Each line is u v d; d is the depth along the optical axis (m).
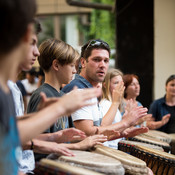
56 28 19.19
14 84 2.07
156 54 6.52
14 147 1.06
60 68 2.41
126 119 2.64
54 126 2.23
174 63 6.48
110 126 2.58
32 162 2.08
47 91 2.31
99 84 2.89
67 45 2.48
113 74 3.40
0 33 1.03
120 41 6.82
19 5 1.03
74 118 2.50
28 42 1.11
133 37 6.77
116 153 2.21
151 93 6.57
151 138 3.57
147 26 6.71
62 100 1.21
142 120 3.86
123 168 1.86
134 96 4.32
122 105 3.78
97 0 13.67
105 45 2.73
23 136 1.17
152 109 5.08
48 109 1.20
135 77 4.32
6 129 1.02
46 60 2.41
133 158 2.20
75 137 2.08
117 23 6.82
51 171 1.46
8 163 1.01
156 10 6.50
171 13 6.46
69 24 19.20
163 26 6.48
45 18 19.16
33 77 7.19
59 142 2.06
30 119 1.20
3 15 1.02
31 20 1.09
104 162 1.79
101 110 2.90
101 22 14.67
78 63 3.00
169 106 5.01
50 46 2.41
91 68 2.71
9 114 1.04
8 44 1.05
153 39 6.64
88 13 18.80
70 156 1.84
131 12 6.76
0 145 0.99
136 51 6.74
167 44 6.49
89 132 2.48
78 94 1.22
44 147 1.80
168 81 5.04
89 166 1.73
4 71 1.08
